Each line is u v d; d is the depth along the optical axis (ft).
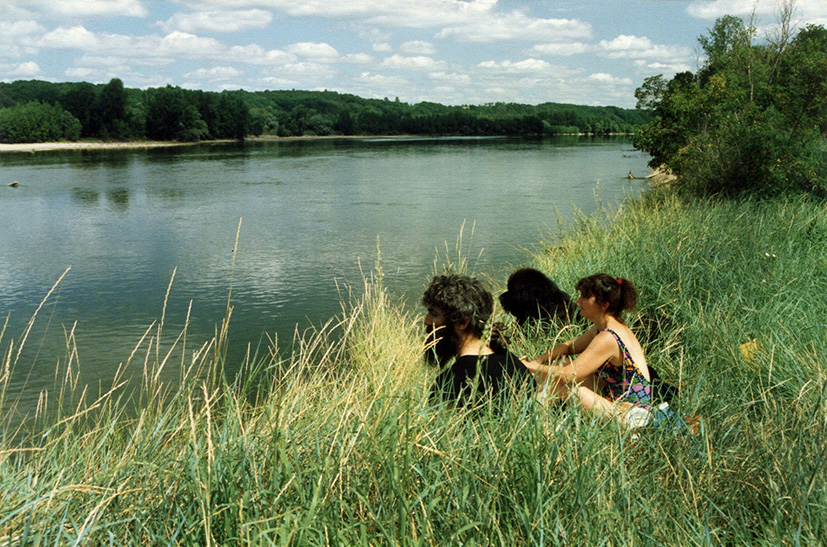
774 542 6.45
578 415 8.65
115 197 86.48
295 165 150.61
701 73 84.48
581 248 27.86
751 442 8.46
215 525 6.40
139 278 40.78
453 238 51.67
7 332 30.04
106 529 6.43
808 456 7.75
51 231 59.72
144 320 31.86
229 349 26.76
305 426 8.39
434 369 11.66
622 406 10.38
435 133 479.00
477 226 57.52
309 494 6.72
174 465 7.57
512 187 93.40
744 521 6.96
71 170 136.67
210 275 41.16
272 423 8.27
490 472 7.08
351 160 168.76
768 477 7.43
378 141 346.95
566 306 15.43
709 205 35.04
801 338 13.32
